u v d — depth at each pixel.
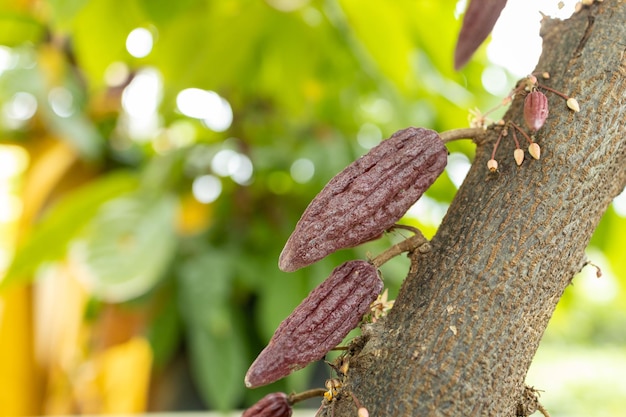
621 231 1.33
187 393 1.57
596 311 3.40
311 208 0.60
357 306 0.60
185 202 1.62
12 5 1.46
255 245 1.55
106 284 1.24
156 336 1.49
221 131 1.67
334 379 0.61
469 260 0.61
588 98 0.62
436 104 1.53
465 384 0.59
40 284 1.70
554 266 0.61
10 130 1.76
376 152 0.61
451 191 1.51
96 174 1.78
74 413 1.67
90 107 1.68
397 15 1.24
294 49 1.46
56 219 1.39
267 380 0.59
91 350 1.60
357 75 1.58
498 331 0.60
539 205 0.61
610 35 0.63
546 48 0.65
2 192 2.19
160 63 1.41
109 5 1.25
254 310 1.52
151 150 1.83
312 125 1.66
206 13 1.36
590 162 0.61
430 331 0.60
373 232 0.60
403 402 0.60
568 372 3.00
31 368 1.68
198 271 1.45
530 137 0.62
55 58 1.58
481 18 0.65
